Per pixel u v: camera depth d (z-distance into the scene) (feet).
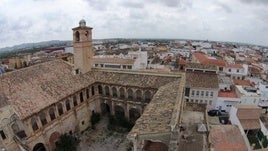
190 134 95.20
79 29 164.55
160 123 83.87
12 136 113.50
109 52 451.94
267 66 354.13
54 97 136.26
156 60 358.02
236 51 596.70
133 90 163.43
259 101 201.05
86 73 176.76
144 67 285.43
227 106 200.64
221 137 132.05
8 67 350.84
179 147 84.89
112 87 171.53
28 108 119.03
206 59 293.64
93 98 174.60
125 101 168.04
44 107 125.70
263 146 150.41
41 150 134.21
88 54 178.09
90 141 149.28
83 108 163.73
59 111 142.41
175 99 105.29
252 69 306.35
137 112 171.22
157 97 118.52
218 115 199.93
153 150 90.48
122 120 167.53
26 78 138.10
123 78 170.71
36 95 130.00
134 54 307.99
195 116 114.52
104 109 187.42
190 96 200.13
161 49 554.46
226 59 363.76
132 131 82.53
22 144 113.91
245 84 231.91
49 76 151.23
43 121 131.23
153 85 156.15
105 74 178.91
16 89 125.90
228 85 220.02
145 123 87.56
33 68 150.10
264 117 185.88
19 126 117.80
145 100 160.66
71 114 151.53
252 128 159.63
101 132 160.25
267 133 150.30
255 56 523.70
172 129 75.56
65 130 147.13
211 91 195.72
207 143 95.09
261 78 282.15
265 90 206.18
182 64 294.25
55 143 137.90
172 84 136.36
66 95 143.23
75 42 168.86
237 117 166.30
